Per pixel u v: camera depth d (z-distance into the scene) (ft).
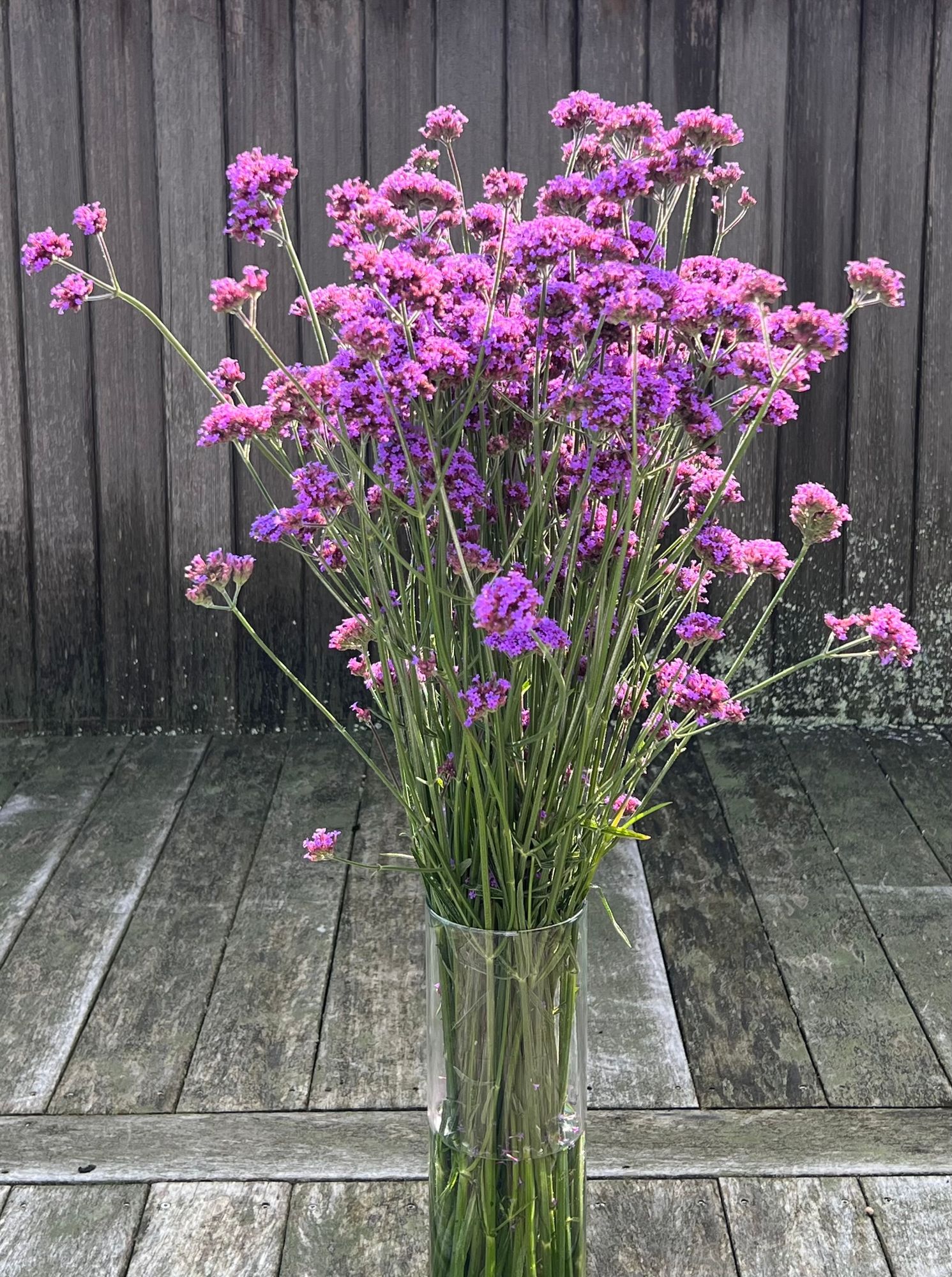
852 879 9.13
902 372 11.60
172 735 12.10
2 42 11.10
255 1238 5.81
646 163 3.84
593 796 4.16
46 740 12.02
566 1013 4.33
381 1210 5.96
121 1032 7.36
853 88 11.20
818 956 8.11
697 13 11.08
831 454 11.70
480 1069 4.30
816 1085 6.83
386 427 3.62
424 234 4.06
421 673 4.01
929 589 11.90
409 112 11.18
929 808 10.33
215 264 11.39
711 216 11.40
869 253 11.43
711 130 3.80
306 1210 5.97
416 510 3.67
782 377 3.60
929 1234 5.77
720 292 3.56
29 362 11.51
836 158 11.30
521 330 3.61
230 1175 6.18
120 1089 6.84
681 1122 6.54
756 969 7.98
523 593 3.48
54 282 11.41
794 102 11.20
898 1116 6.57
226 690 12.05
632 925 8.52
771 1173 6.16
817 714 12.11
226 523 11.76
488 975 4.20
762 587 11.84
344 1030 7.34
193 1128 6.52
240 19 11.06
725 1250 5.72
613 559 4.05
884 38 11.12
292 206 11.32
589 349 3.61
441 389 3.68
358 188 3.94
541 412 3.76
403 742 4.24
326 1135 6.45
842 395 11.62
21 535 11.79
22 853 9.64
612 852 9.57
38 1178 6.17
